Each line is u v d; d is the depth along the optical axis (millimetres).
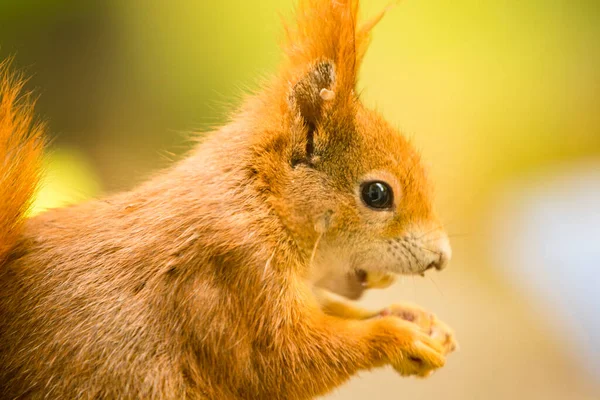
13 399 1446
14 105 1466
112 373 1448
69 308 1450
